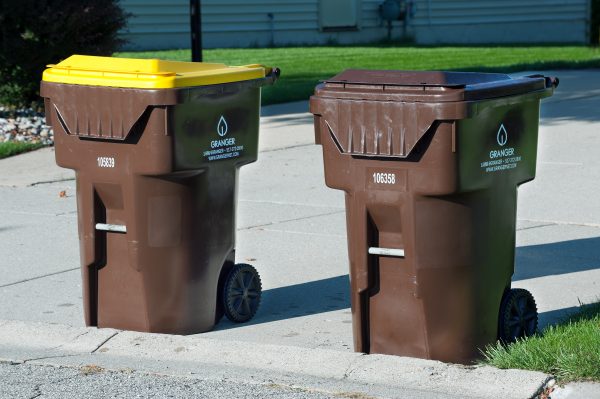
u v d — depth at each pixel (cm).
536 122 586
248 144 652
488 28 3641
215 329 651
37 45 1473
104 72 603
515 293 584
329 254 828
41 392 538
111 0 1527
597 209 951
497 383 522
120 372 568
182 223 619
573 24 3719
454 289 554
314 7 3275
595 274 747
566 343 554
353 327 581
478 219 552
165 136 595
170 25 2939
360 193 559
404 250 555
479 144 543
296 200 1022
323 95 560
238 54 2705
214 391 534
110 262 634
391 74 554
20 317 678
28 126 1422
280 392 530
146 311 628
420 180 539
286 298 718
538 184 1060
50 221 952
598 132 1363
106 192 623
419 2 3497
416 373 542
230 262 660
